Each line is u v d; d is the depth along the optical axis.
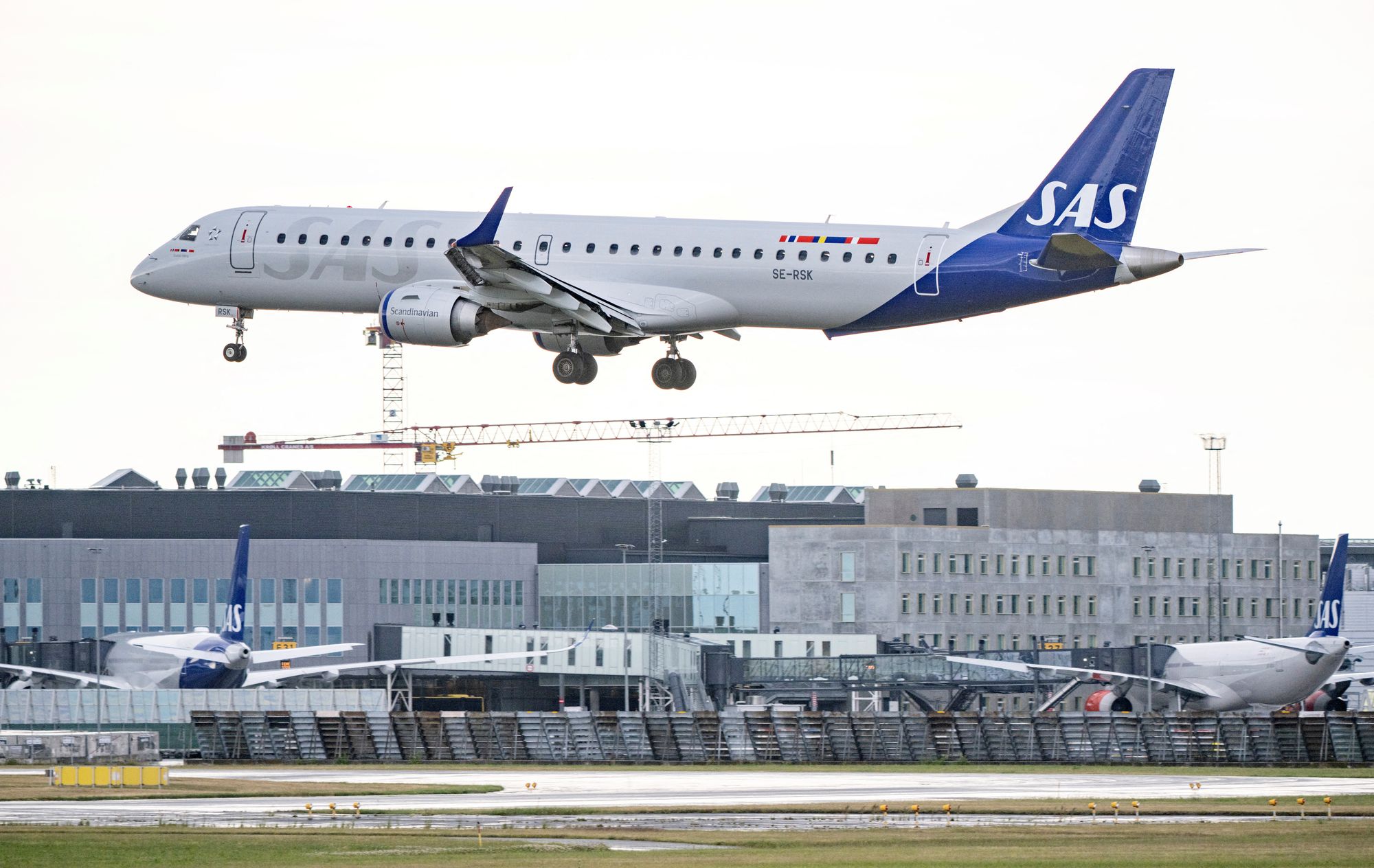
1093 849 167.00
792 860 156.88
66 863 155.62
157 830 182.50
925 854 162.25
